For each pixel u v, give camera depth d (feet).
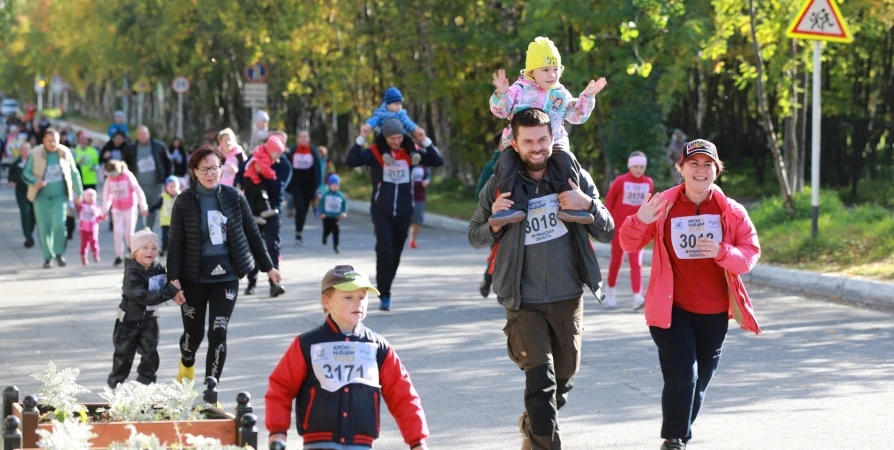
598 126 250.37
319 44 329.52
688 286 56.95
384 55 306.14
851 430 66.80
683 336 56.49
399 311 114.42
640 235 57.16
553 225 55.06
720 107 320.50
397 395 45.96
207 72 445.78
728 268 55.67
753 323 56.39
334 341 45.14
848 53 266.57
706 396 76.33
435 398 76.79
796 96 205.05
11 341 99.14
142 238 72.28
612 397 76.33
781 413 71.20
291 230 213.25
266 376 84.07
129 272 72.28
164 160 169.89
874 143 253.44
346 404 44.62
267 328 105.29
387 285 114.52
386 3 293.64
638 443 64.59
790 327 102.47
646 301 57.26
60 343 98.17
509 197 54.95
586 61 234.38
